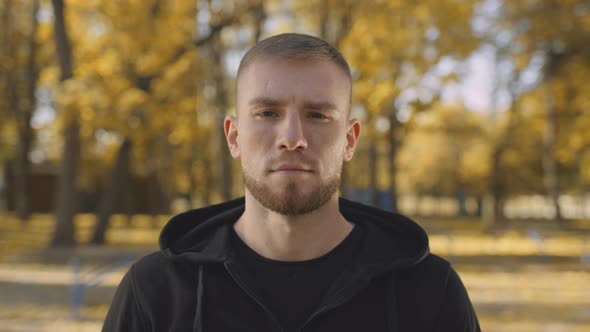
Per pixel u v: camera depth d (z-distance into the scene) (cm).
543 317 781
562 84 2231
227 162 2217
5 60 2636
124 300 160
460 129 3250
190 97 1691
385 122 2209
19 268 1298
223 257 150
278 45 146
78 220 3369
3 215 3788
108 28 1596
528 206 5875
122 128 1420
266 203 146
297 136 141
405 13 1695
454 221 3828
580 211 5312
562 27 2055
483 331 697
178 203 5081
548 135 2664
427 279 154
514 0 2112
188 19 1692
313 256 152
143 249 1664
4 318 756
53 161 4047
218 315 148
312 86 144
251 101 147
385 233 165
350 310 147
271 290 149
